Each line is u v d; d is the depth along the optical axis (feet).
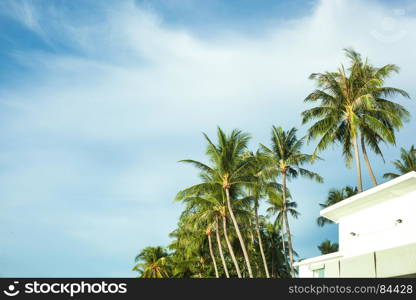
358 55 111.65
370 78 110.22
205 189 116.78
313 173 142.00
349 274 62.54
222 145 114.52
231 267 167.84
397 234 60.85
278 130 146.61
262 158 128.67
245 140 115.34
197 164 116.37
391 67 107.14
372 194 64.64
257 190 135.85
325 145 111.65
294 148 143.74
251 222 140.56
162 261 196.75
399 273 54.34
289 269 149.79
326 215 75.61
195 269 174.09
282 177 143.43
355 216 69.97
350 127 110.83
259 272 165.58
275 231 173.47
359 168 104.88
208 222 127.85
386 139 104.37
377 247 64.08
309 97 113.19
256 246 167.22
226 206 121.80
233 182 114.52
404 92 107.04
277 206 148.05
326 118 110.73
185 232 161.07
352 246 69.46
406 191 60.03
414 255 52.85
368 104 102.42
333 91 112.16
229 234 145.48
